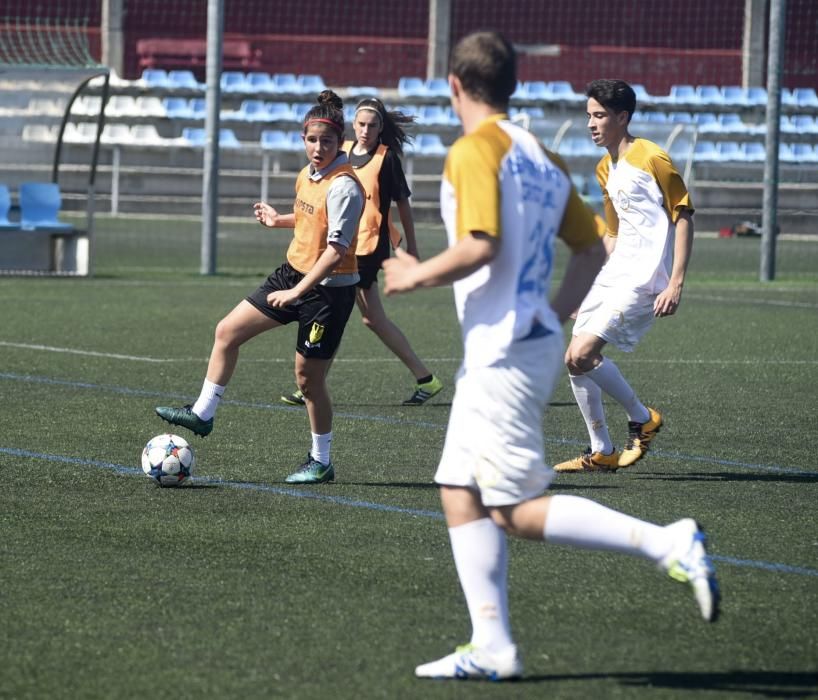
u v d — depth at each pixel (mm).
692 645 12367
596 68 111812
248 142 98938
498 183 10969
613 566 15031
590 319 20250
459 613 13219
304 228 18781
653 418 20453
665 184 19984
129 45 112562
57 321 39531
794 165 95250
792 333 40375
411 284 11008
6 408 24891
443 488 11547
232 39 112562
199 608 13211
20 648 11938
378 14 112938
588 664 11805
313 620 12906
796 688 11250
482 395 11172
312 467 19203
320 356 18672
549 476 11406
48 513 17062
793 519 17562
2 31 105688
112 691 10914
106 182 96938
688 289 55312
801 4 108562
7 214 55062
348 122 98812
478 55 11438
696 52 110500
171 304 45000
